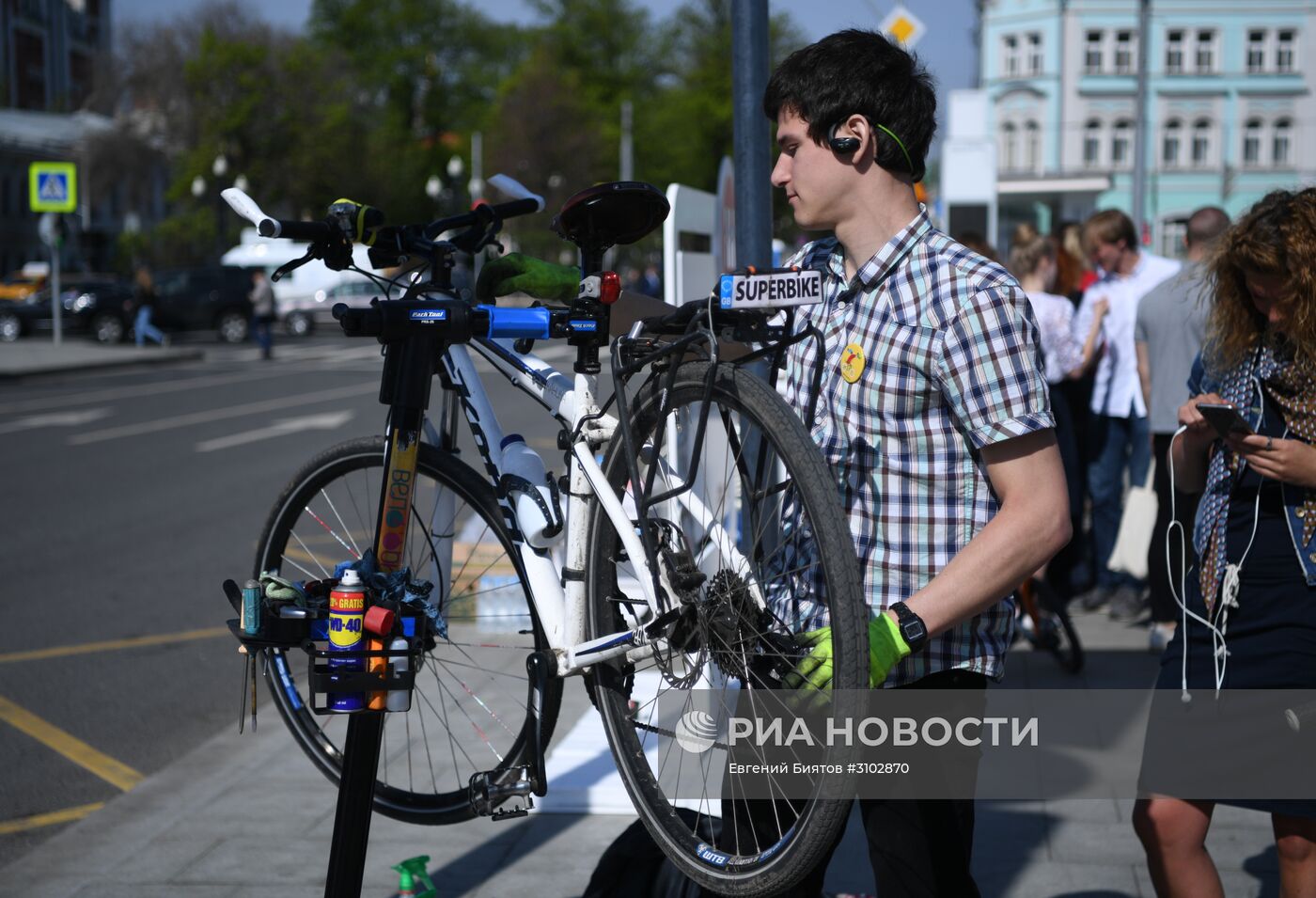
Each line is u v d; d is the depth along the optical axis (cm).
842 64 236
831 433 243
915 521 235
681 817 264
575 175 6475
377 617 263
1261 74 6341
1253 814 414
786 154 246
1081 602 736
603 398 283
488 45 8275
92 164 5566
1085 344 718
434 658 372
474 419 292
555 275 296
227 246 5428
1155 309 604
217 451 1408
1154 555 449
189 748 529
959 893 245
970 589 219
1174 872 287
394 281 293
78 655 661
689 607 237
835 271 246
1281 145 6378
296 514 318
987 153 2200
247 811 432
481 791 294
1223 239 281
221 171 4669
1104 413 721
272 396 2030
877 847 243
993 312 225
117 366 2641
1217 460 285
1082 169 6469
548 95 6594
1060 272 855
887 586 237
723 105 6431
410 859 356
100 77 5806
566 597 264
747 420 237
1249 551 275
